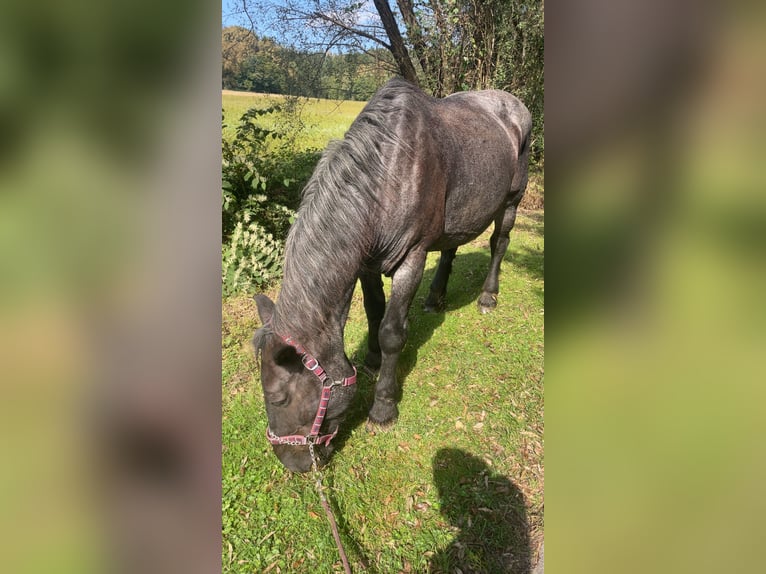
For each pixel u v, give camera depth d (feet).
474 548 7.00
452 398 10.23
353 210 7.08
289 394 6.70
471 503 7.73
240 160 16.57
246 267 15.69
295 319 6.66
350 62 23.81
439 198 8.81
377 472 8.32
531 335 12.82
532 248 19.83
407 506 7.68
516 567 6.74
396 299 8.78
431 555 6.91
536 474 8.36
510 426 9.47
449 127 9.52
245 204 17.03
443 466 8.46
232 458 8.55
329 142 7.68
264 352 6.62
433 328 13.10
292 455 7.25
